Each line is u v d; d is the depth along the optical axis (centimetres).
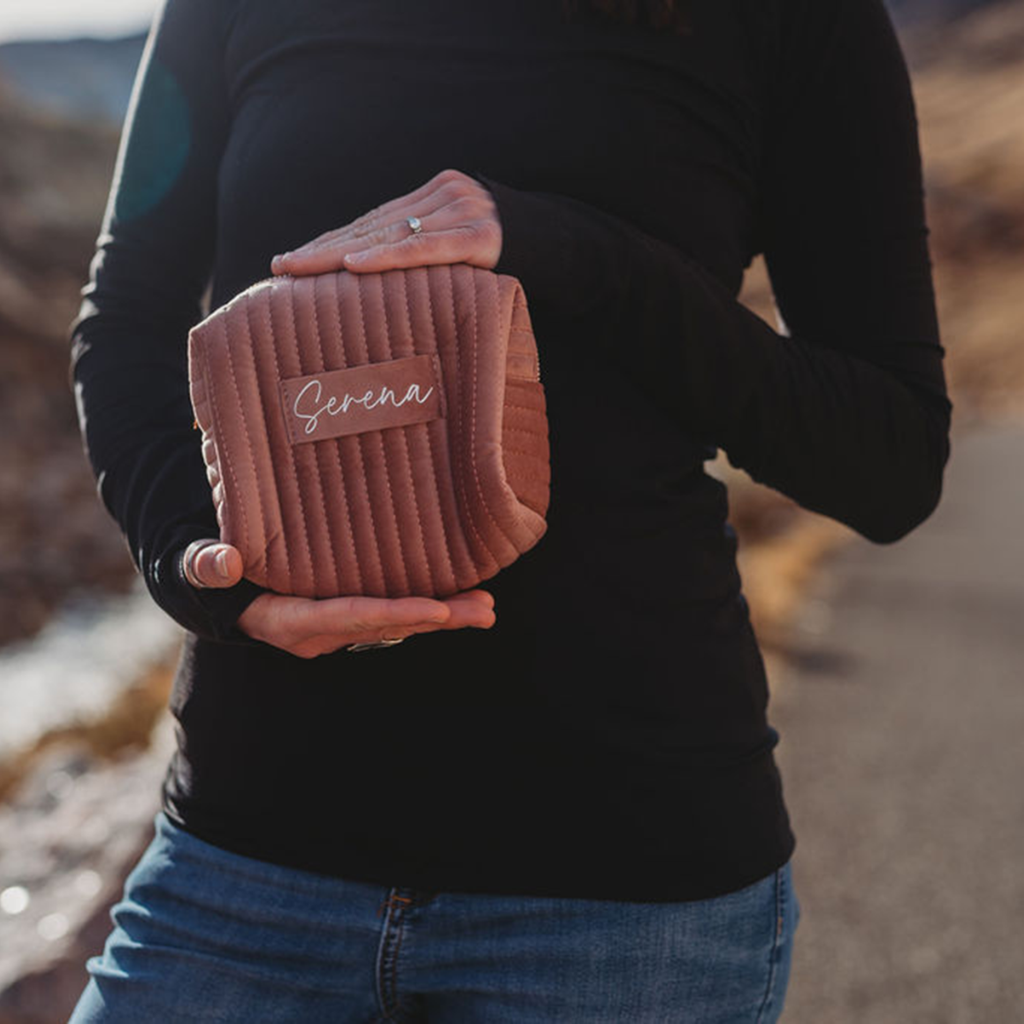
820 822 402
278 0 109
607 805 95
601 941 95
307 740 97
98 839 313
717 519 107
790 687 596
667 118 103
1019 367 4109
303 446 87
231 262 109
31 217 2752
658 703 97
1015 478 1859
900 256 109
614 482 98
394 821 96
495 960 96
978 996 284
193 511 97
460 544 88
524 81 102
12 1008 248
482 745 95
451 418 86
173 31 117
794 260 114
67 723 616
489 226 88
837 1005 284
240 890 100
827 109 107
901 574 962
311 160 104
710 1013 100
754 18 105
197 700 104
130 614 1218
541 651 95
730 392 98
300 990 101
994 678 595
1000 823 392
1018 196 5859
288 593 90
